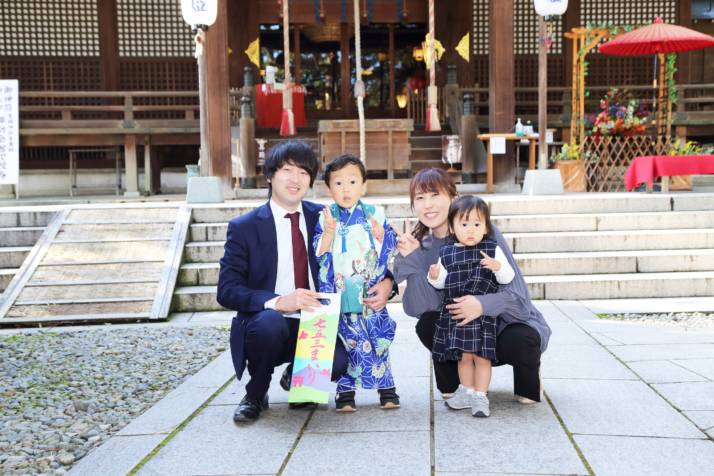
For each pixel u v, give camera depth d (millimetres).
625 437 2689
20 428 3141
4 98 11539
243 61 14469
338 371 3010
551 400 3188
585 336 4555
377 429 2855
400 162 9797
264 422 2996
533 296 5973
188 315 5730
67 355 4484
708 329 4766
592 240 6559
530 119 13156
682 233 6590
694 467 2391
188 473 2445
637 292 5988
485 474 2357
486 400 3002
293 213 3119
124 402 3516
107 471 2506
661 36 9648
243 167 10367
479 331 2939
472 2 14258
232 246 3072
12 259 6367
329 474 2398
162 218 6809
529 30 14164
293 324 3127
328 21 14570
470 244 2965
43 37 13555
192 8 7641
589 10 14062
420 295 3135
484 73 14430
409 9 14617
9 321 5379
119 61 13797
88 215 6828
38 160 13797
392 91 15586
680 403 3100
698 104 14258
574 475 2338
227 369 4004
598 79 14266
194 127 12188
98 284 5848
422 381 3611
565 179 9758
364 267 3064
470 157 10750
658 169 8578
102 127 12031
